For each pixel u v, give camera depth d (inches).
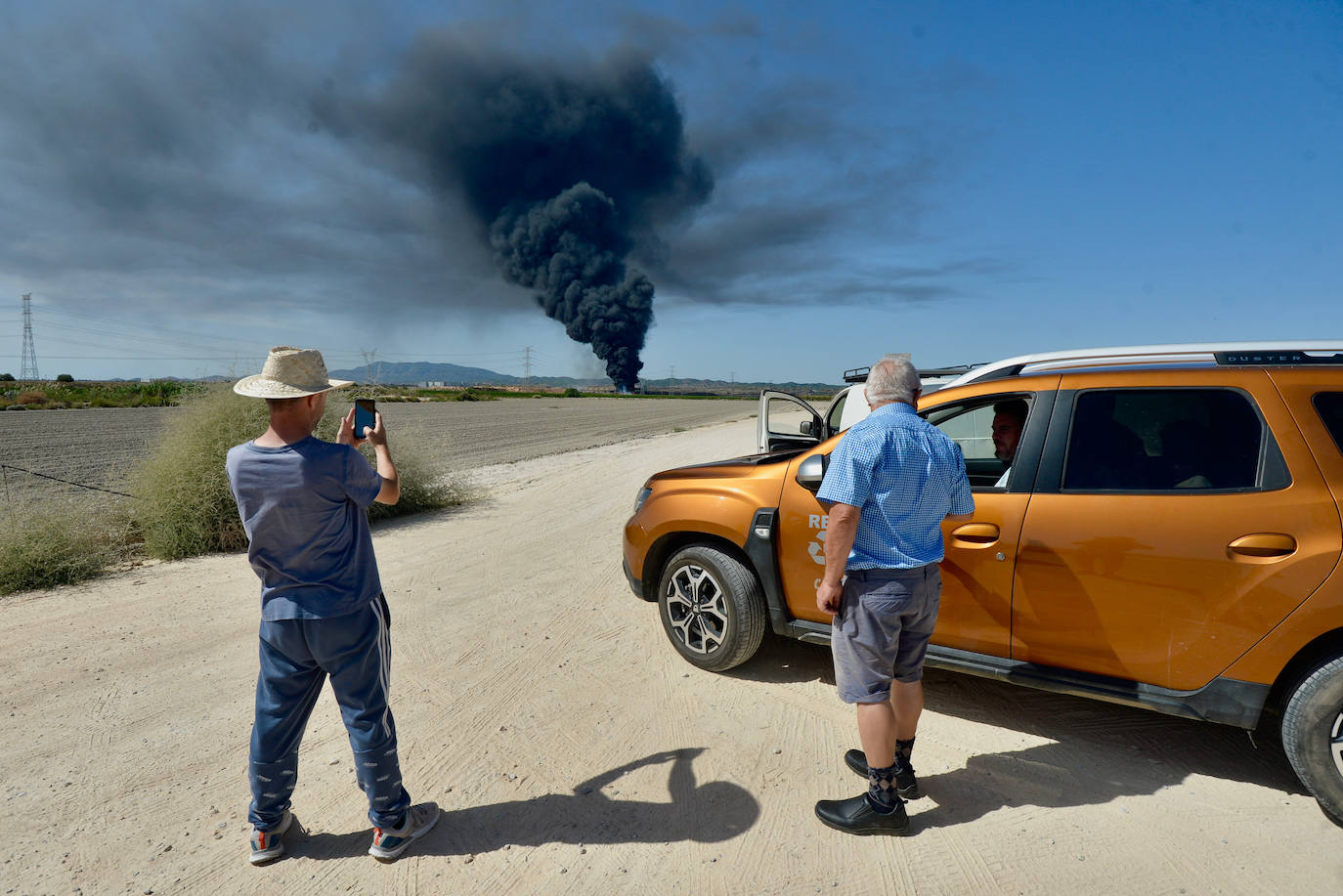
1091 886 88.4
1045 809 105.0
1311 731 95.3
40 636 184.5
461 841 99.9
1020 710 136.3
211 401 307.1
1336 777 95.0
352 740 93.6
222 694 149.4
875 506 96.1
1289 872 89.8
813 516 136.7
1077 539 110.9
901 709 105.0
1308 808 103.1
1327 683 94.0
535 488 465.1
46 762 122.4
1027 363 133.4
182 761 122.8
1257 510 100.2
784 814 104.7
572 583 231.1
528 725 133.6
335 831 103.1
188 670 161.8
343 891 90.4
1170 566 104.3
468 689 150.4
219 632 187.3
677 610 161.2
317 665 93.5
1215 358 115.1
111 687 152.8
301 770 119.7
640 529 167.8
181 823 105.5
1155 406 112.1
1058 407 118.1
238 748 127.2
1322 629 94.8
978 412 156.6
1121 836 97.9
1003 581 117.5
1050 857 94.1
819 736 127.6
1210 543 102.0
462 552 279.3
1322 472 98.4
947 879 90.2
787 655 165.8
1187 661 104.3
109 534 284.2
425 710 140.6
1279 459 101.3
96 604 213.9
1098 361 128.1
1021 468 118.5
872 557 96.3
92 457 591.5
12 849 99.3
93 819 106.3
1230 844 95.5
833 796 109.2
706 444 822.5
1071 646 113.2
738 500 148.0
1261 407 104.8
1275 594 97.5
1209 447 107.0
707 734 129.0
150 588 231.9
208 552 288.5
